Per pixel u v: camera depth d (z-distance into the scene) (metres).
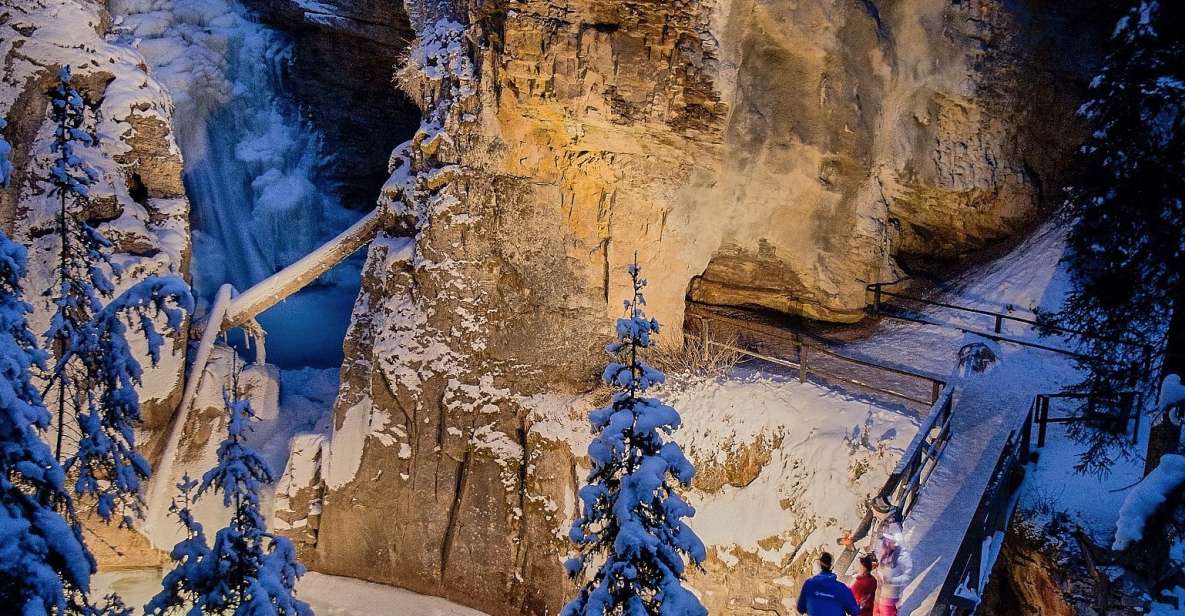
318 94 26.78
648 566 9.31
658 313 17.36
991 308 17.50
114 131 18.97
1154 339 14.26
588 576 15.99
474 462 17.70
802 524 14.35
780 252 18.05
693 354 17.00
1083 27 17.69
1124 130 12.55
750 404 15.53
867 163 17.28
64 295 10.09
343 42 25.97
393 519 18.27
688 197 16.88
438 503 17.95
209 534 18.59
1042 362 15.59
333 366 23.67
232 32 26.03
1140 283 12.56
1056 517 12.27
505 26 16.17
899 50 17.30
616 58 15.89
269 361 23.55
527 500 17.09
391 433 18.31
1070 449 13.43
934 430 13.75
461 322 17.94
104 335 9.72
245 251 25.78
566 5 15.88
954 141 17.86
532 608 16.92
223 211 25.66
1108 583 11.28
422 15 19.16
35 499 8.62
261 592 9.06
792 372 16.33
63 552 8.40
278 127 26.58
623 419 9.39
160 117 19.50
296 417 20.50
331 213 27.23
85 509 17.73
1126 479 12.66
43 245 18.06
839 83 16.75
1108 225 12.79
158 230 19.47
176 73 25.00
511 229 17.67
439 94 18.47
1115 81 12.77
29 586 7.83
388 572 18.33
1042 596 12.00
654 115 16.09
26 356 8.47
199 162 25.33
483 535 17.56
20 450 8.27
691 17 15.75
